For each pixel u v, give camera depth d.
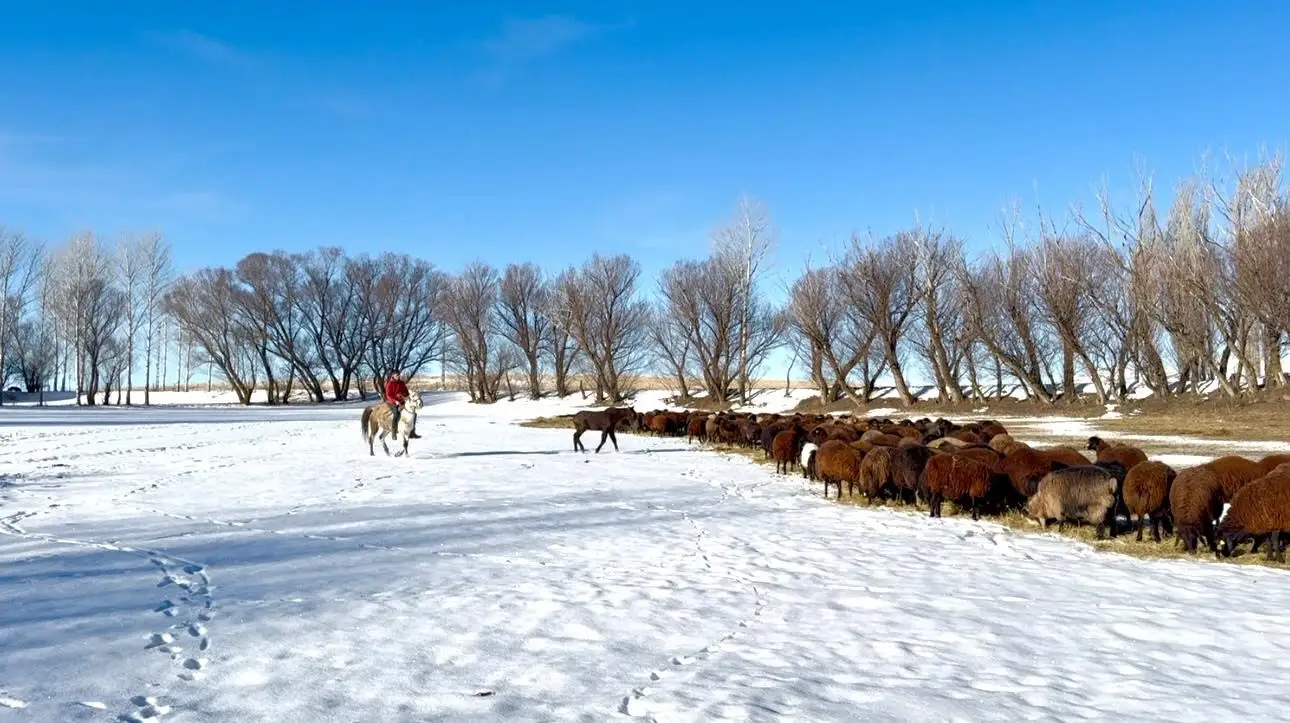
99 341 66.25
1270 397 32.78
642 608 7.35
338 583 8.09
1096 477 10.98
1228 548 9.79
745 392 58.06
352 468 19.56
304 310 72.19
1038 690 5.32
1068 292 42.50
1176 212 38.78
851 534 11.29
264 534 10.67
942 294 49.28
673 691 5.27
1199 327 37.50
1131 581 8.49
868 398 50.41
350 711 4.88
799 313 50.28
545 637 6.45
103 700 4.95
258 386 89.50
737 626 6.82
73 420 43.41
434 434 33.91
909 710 4.96
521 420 46.81
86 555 9.12
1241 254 32.91
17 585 7.68
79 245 63.88
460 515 12.59
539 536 10.95
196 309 68.88
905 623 6.92
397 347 75.56
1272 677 5.55
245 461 21.22
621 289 61.22
